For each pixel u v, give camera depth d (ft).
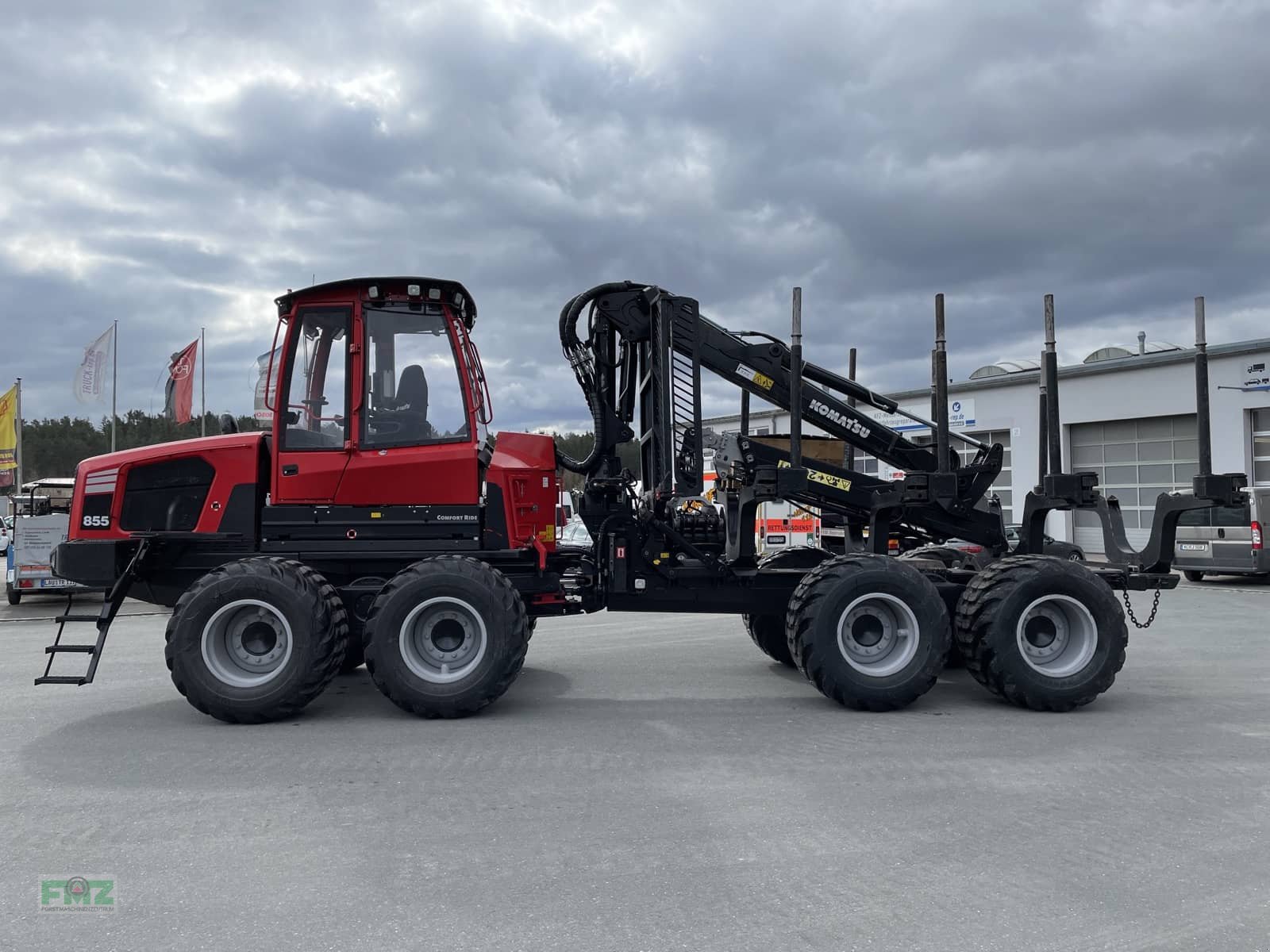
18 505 56.65
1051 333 25.55
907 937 10.77
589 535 26.30
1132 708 23.22
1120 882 12.32
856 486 26.45
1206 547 57.62
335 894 11.99
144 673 29.12
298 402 23.50
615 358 27.76
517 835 14.07
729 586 25.66
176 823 14.65
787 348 27.53
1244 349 68.59
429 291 23.71
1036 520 26.68
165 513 23.62
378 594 22.79
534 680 27.20
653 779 16.94
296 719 22.04
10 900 11.91
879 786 16.52
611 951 10.46
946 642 22.86
